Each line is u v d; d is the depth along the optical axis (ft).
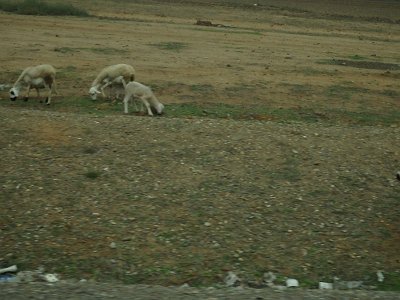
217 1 452.35
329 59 203.92
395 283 65.51
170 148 90.17
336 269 67.41
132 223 72.59
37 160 84.69
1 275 63.41
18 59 168.86
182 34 241.96
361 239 72.74
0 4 291.38
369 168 88.99
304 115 131.34
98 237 69.82
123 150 88.84
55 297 50.93
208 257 67.77
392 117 134.00
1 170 81.66
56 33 223.30
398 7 501.56
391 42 271.49
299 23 341.41
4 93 136.46
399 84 165.99
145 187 79.77
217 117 124.47
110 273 64.54
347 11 447.83
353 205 79.56
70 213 73.77
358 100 146.30
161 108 116.78
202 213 75.15
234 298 52.31
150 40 220.23
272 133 98.53
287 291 56.49
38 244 68.33
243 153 90.17
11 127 94.17
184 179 82.28
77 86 144.36
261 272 66.08
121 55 184.85
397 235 74.08
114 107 124.88
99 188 79.05
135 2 389.60
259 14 373.61
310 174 85.97
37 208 74.28
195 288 59.21
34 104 126.93
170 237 70.59
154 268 65.51
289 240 71.61
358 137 100.07
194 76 159.22
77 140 91.15
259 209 76.89
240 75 163.94
